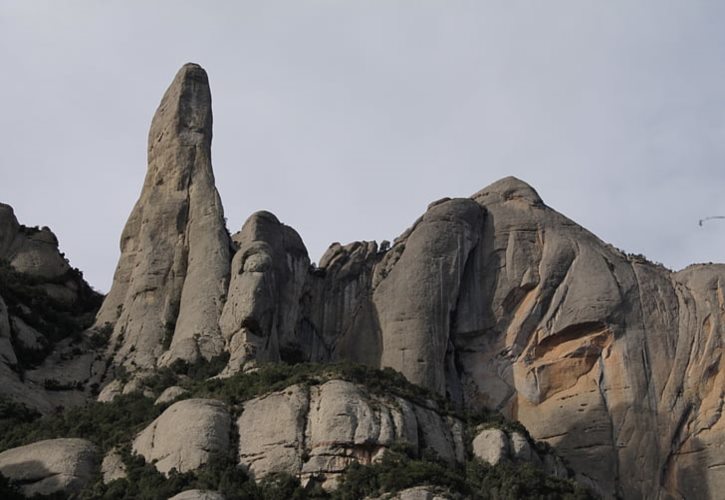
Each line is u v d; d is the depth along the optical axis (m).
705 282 183.00
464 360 180.38
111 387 162.62
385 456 136.88
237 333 161.75
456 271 181.12
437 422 148.25
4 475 139.50
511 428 153.50
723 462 172.75
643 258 189.00
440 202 187.62
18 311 171.25
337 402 140.50
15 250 186.00
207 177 184.88
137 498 133.38
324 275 185.50
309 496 133.88
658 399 176.75
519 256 185.12
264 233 177.88
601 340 179.62
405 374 172.75
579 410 175.38
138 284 177.38
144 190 188.62
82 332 176.25
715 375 177.88
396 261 185.12
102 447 145.00
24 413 156.25
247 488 133.62
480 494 137.12
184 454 138.12
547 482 143.38
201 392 149.50
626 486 171.75
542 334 180.75
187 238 180.00
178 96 191.00
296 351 173.25
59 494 137.38
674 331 180.75
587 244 186.75
